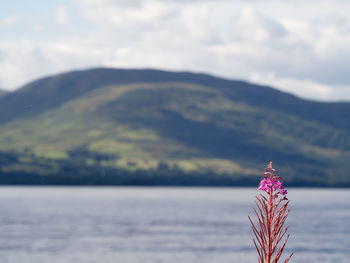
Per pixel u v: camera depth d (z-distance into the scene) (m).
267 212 11.39
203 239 123.69
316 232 141.62
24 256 97.50
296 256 97.25
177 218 191.50
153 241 120.31
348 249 107.81
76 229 148.62
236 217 195.62
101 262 91.12
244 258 95.19
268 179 11.45
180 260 93.00
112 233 138.25
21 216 195.12
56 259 94.62
